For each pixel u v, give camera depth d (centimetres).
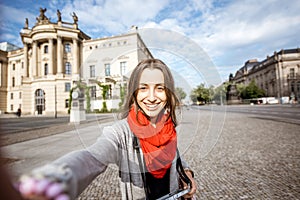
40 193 25
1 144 35
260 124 1123
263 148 564
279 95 6606
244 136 763
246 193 292
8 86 4972
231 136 767
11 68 5019
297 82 6450
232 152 523
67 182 31
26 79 3750
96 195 159
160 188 102
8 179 26
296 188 304
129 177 99
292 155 484
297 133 789
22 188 24
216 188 309
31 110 3444
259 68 7875
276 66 6731
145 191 99
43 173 28
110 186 164
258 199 274
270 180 337
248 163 429
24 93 3731
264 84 7594
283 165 412
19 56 4900
